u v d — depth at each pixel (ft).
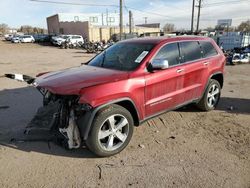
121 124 13.64
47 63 56.65
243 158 13.29
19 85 30.55
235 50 58.23
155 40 16.47
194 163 12.84
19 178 11.66
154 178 11.64
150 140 15.40
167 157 13.43
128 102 13.96
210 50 19.76
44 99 15.46
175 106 16.85
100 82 13.07
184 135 16.10
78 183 11.33
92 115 12.46
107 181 11.46
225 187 10.98
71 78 13.94
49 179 11.60
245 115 19.74
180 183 11.27
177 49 16.87
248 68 47.03
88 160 13.17
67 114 12.98
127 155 13.67
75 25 192.85
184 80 16.96
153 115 15.51
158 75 15.08
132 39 17.93
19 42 157.58
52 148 14.33
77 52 96.07
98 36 185.57
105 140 13.58
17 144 14.76
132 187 11.05
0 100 23.91
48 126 13.69
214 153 13.82
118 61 15.76
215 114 19.86
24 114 19.93
